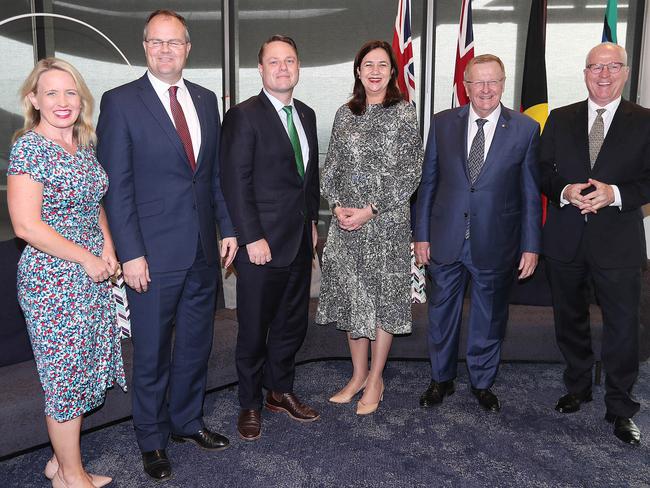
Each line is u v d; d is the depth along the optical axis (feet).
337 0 16.51
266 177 8.09
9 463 7.93
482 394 9.59
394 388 10.42
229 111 8.13
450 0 16.34
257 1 16.43
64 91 6.35
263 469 7.75
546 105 12.95
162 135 7.09
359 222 8.65
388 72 8.59
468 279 9.43
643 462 7.87
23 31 16.01
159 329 7.38
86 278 6.65
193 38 16.48
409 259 8.97
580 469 7.70
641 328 10.60
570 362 9.36
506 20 16.35
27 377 7.97
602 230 8.34
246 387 8.64
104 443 8.50
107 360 7.05
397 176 8.63
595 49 8.21
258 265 8.16
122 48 16.40
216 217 8.09
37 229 6.14
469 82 8.55
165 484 7.40
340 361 11.87
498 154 8.73
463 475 7.57
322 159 16.98
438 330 9.51
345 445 8.37
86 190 6.50
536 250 8.94
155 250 7.21
